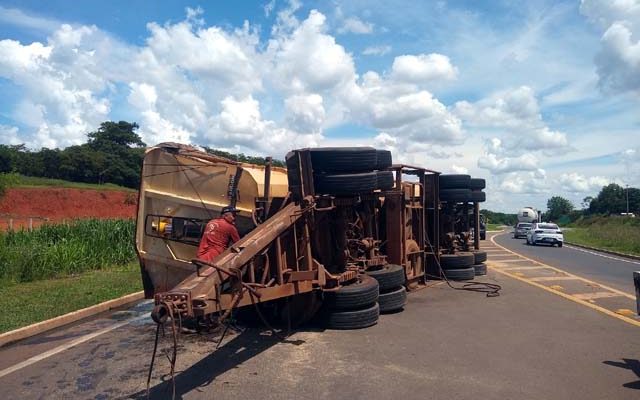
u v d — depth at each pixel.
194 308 5.52
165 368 6.57
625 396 5.59
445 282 14.27
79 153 87.12
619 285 14.20
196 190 8.73
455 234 16.03
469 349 7.38
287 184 8.91
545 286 13.66
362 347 7.48
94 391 5.79
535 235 35.09
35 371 6.54
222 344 7.70
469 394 5.62
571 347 7.50
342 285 8.94
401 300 10.05
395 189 11.91
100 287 12.56
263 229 7.21
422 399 5.48
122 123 100.00
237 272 6.28
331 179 8.43
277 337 8.06
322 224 9.14
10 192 60.03
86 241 16.78
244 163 8.70
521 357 7.00
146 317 9.84
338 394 5.61
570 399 5.50
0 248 13.94
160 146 8.99
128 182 92.00
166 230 8.90
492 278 15.38
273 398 5.50
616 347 7.50
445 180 15.08
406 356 7.03
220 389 5.79
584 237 45.94
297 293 7.75
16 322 8.84
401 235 12.02
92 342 7.97
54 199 63.84
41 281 13.64
